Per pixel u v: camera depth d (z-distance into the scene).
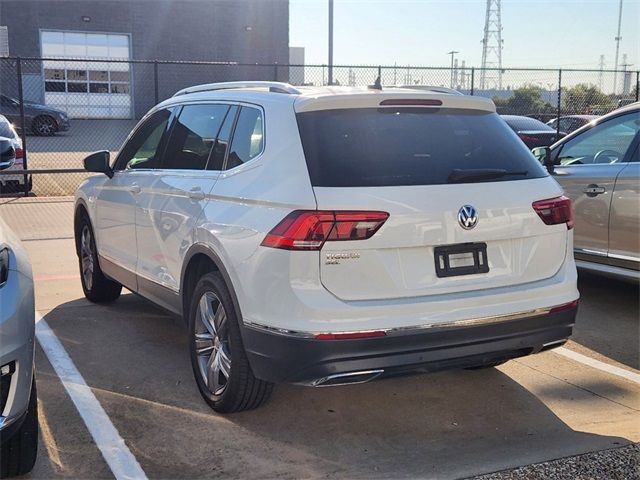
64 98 35.09
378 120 3.79
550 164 6.62
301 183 3.44
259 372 3.56
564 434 3.86
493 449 3.69
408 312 3.42
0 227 3.53
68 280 7.17
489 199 3.65
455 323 3.50
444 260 3.54
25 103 25.56
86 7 35.19
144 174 5.05
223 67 38.09
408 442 3.76
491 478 3.38
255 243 3.52
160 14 36.53
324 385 3.40
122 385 4.44
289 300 3.35
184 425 3.90
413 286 3.47
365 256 3.37
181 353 5.04
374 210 3.37
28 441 3.29
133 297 6.56
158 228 4.66
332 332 3.30
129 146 5.59
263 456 3.58
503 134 4.08
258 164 3.78
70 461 3.50
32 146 23.44
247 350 3.61
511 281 3.73
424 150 3.72
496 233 3.66
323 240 3.32
